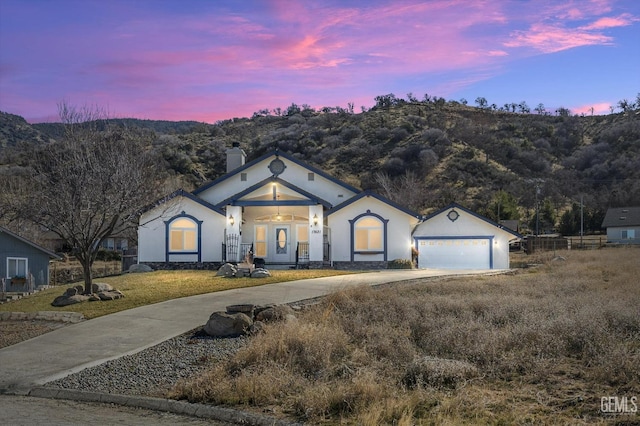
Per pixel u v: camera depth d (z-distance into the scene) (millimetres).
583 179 83438
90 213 19500
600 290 18766
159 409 8844
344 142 90188
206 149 77125
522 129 105125
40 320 15914
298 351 10922
